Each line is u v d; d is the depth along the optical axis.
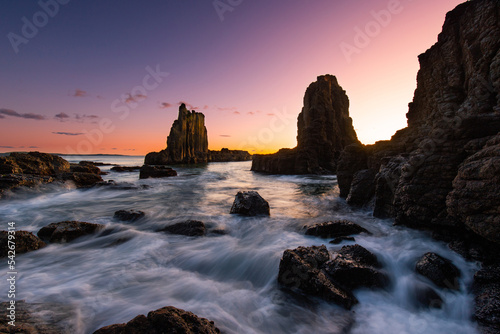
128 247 7.23
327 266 5.18
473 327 3.75
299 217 10.77
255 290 5.10
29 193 15.65
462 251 5.62
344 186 17.27
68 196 16.97
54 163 24.58
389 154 13.74
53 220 10.40
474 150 6.09
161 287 5.08
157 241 7.70
